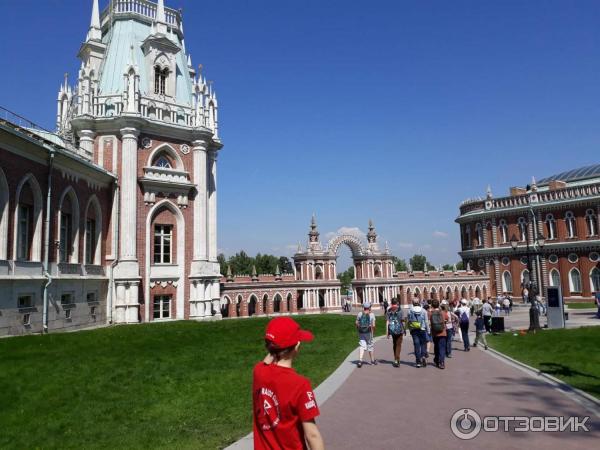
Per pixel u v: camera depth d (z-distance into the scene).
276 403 4.28
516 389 12.16
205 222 37.00
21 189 23.48
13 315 22.02
